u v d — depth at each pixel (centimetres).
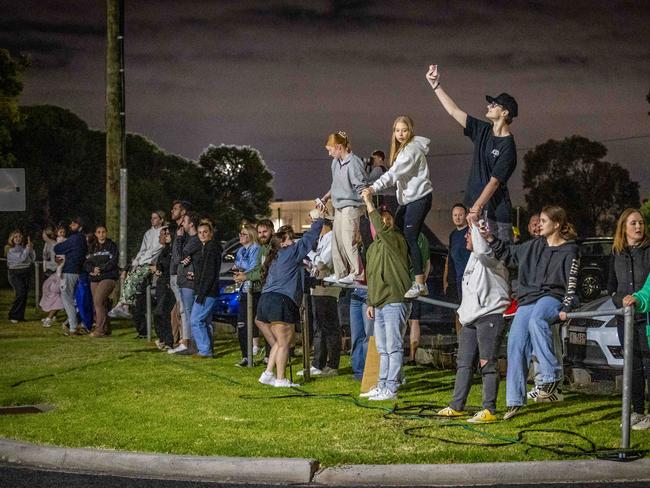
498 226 1018
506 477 791
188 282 1517
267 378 1222
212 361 1455
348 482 796
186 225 1527
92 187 6297
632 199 7344
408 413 1016
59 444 898
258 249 1443
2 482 802
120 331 1927
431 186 1090
